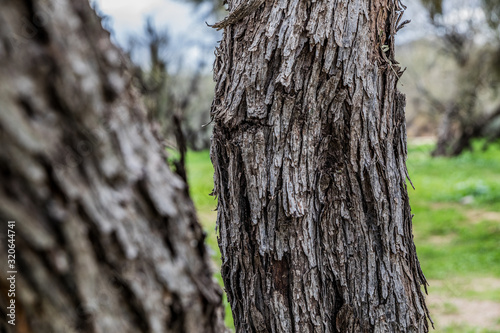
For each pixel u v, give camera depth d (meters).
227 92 2.10
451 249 5.92
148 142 1.69
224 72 2.12
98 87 1.61
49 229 1.54
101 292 1.65
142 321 1.68
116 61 1.66
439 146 16.89
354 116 2.08
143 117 1.70
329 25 2.04
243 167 2.08
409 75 17.44
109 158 1.63
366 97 2.08
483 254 5.61
